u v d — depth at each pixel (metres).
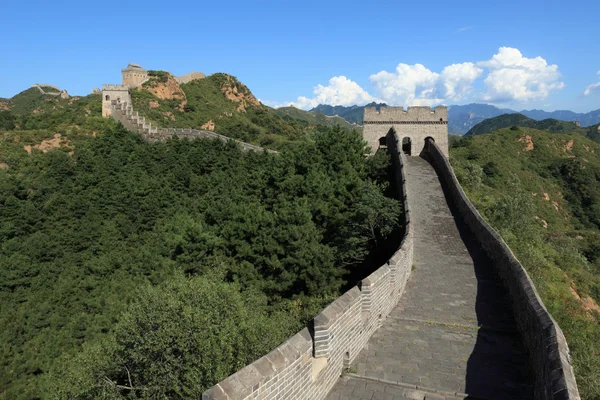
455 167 38.12
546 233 41.97
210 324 12.79
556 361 7.04
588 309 19.97
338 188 26.70
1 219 36.19
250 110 103.06
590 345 12.26
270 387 6.23
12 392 23.00
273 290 23.02
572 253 30.94
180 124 80.31
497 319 11.81
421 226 21.98
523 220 27.83
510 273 13.28
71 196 40.25
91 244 35.62
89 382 12.89
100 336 25.12
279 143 74.62
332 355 8.33
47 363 24.52
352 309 9.42
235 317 14.15
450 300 13.23
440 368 9.22
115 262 32.88
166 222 36.59
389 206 23.39
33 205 38.41
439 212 24.33
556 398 6.12
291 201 27.83
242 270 23.59
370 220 23.19
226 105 96.56
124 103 59.44
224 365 12.05
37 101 121.56
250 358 12.77
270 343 13.60
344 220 24.56
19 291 30.59
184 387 11.67
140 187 41.09
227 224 28.11
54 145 49.91
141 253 32.78
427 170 33.41
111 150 48.78
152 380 12.40
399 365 9.30
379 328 11.21
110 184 41.84
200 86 100.69
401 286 13.66
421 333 10.95
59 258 33.97
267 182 32.34
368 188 25.55
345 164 31.14
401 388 8.42
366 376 8.81
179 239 27.94
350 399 8.00
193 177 43.47
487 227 18.45
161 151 48.69
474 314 12.16
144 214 38.44
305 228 23.33
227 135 80.94
